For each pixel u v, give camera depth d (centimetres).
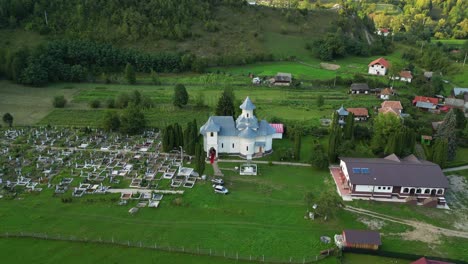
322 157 10644
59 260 7162
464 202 9481
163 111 14875
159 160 10969
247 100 11469
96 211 8581
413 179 9381
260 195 9419
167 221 8331
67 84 17962
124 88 17662
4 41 19312
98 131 12925
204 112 14838
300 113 15062
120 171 10219
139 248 7550
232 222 8369
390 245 7794
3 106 14875
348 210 8931
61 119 13862
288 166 10938
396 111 14362
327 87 18738
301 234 8038
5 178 9762
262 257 7356
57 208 8625
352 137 12469
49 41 19400
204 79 19062
